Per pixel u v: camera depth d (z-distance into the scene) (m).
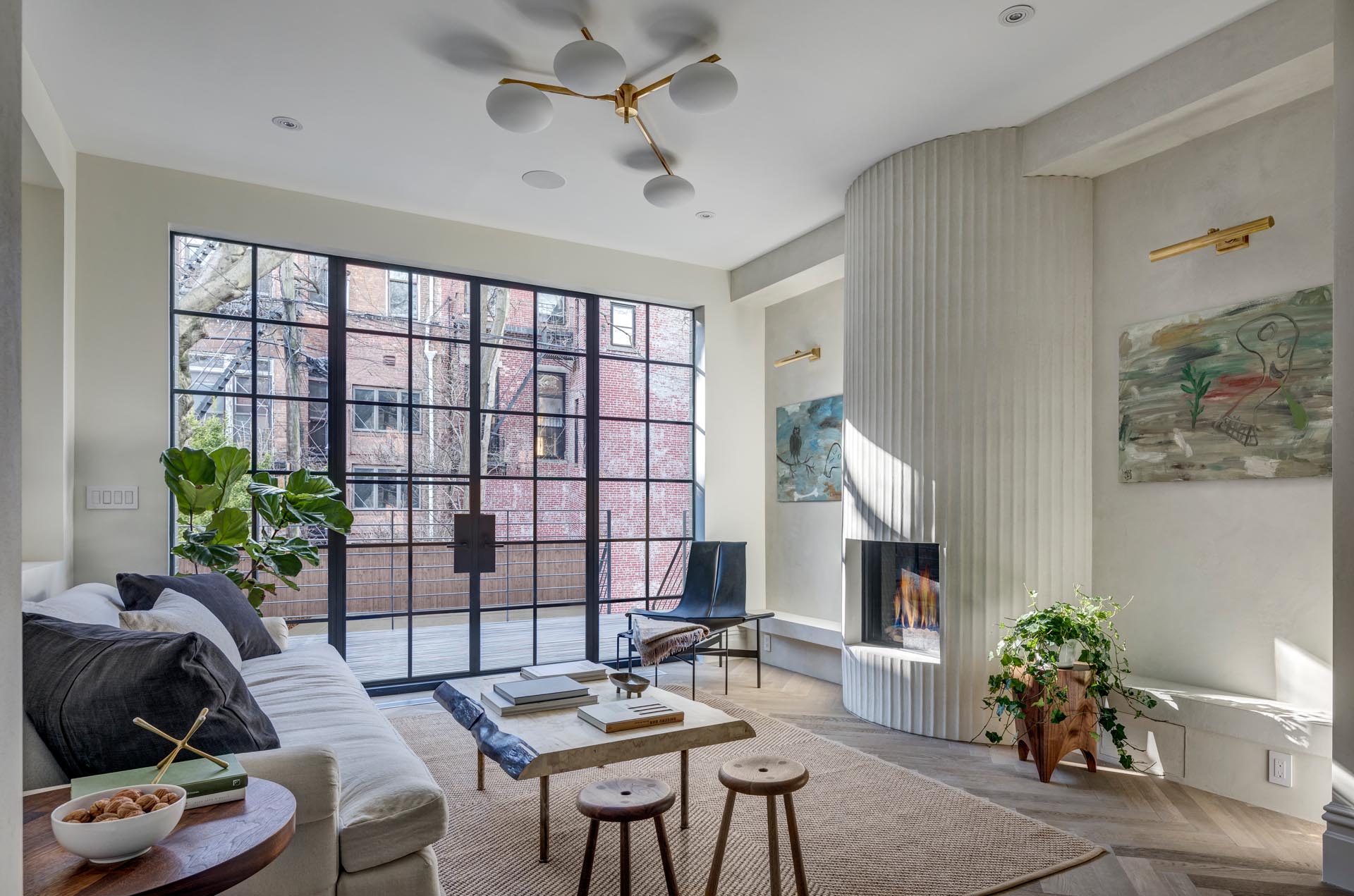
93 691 1.62
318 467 4.71
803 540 5.76
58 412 3.71
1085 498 3.77
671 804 1.98
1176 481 3.42
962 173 3.88
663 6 2.84
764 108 3.59
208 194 4.29
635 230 5.20
